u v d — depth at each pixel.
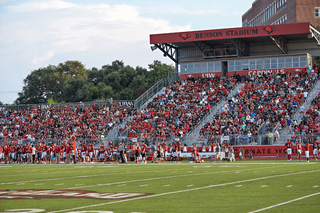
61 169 28.78
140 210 10.55
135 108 56.12
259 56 57.25
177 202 11.83
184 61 61.19
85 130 51.94
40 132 54.91
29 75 100.62
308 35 53.50
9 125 59.00
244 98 50.00
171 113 51.19
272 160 37.34
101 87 87.12
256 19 103.44
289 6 83.19
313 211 9.99
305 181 16.78
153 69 92.00
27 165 36.88
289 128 41.03
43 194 14.06
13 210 10.73
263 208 10.52
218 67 59.50
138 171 24.95
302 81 50.59
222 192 13.83
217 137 41.97
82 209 10.80
